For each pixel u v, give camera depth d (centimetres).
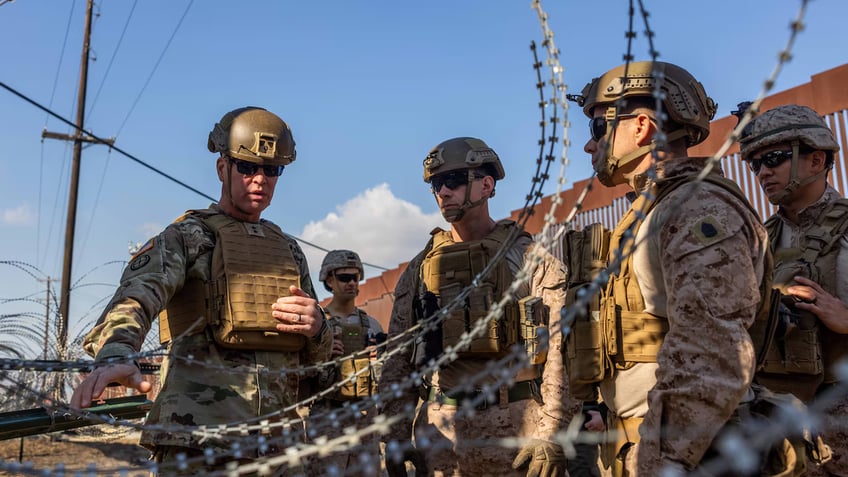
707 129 223
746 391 165
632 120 220
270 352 298
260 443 143
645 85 216
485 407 314
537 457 270
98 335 240
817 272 296
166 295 271
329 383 491
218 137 316
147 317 257
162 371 291
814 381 280
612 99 222
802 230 316
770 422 169
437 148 358
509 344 311
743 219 184
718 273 173
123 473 128
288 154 320
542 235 158
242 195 311
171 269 277
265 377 291
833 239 299
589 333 207
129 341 237
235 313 284
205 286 288
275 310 295
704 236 177
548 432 285
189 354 283
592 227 224
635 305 201
